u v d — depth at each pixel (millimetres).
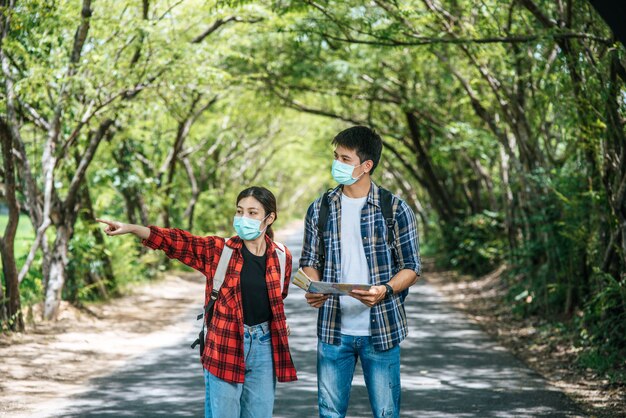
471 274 22125
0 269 15594
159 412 6980
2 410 7059
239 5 12766
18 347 10344
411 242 4664
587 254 11828
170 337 11852
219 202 36281
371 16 11328
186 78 12938
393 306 4668
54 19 11344
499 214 20453
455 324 13070
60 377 8680
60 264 13016
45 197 12203
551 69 10867
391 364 4707
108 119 13141
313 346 10680
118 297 16688
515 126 14016
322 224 4750
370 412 6980
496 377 8617
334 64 18203
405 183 40000
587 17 9891
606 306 9492
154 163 23141
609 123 9547
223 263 4621
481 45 11938
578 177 11469
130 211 20656
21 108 12602
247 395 4691
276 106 23250
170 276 22156
